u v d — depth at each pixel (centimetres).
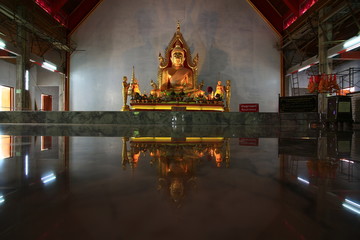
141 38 1703
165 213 35
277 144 168
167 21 1706
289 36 1543
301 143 178
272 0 1670
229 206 39
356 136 272
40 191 49
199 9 1716
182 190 49
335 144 173
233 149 135
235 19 1723
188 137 231
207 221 32
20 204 41
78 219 33
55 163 87
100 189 50
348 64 1778
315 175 67
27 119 671
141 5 1711
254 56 1720
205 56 1702
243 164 85
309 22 1334
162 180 59
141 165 81
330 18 1259
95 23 1712
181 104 1150
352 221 33
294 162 90
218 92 1381
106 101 1697
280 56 1728
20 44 1281
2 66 1641
